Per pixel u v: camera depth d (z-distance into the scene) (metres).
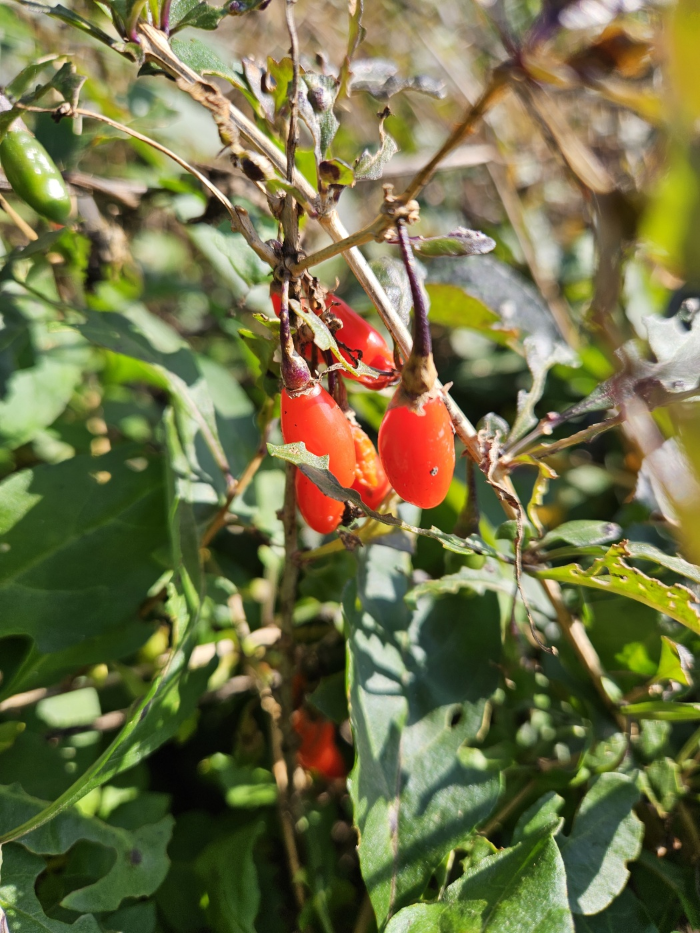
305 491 0.14
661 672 0.16
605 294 0.11
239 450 0.21
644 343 0.17
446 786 0.15
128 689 0.19
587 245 0.32
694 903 0.15
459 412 0.14
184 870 0.16
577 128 0.33
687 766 0.16
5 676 0.18
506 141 0.33
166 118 0.21
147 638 0.18
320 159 0.13
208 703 0.20
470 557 0.18
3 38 0.23
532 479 0.24
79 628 0.17
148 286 0.26
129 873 0.15
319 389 0.13
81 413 0.23
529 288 0.22
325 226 0.13
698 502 0.10
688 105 0.08
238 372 0.28
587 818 0.15
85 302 0.23
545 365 0.16
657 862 0.16
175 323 0.30
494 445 0.14
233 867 0.16
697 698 0.18
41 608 0.17
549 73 0.11
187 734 0.18
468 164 0.29
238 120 0.13
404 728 0.16
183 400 0.19
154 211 0.29
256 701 0.19
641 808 0.16
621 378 0.12
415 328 0.12
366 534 0.15
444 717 0.16
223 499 0.19
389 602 0.17
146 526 0.18
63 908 0.15
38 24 0.24
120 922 0.15
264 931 0.16
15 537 0.17
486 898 0.14
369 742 0.15
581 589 0.18
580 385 0.26
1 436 0.19
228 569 0.20
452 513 0.18
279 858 0.17
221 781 0.18
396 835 0.15
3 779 0.16
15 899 0.14
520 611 0.18
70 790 0.14
